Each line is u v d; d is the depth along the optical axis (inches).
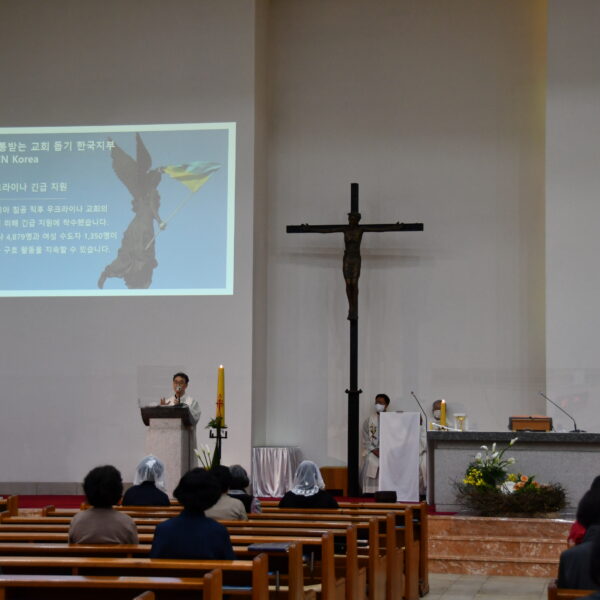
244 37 597.6
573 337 568.7
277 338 626.5
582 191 575.2
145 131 600.4
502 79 622.2
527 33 621.9
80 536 242.8
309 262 628.4
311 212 630.5
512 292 609.3
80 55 607.8
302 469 353.1
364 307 621.6
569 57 582.9
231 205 590.6
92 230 597.9
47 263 597.6
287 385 623.2
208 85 598.5
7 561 203.2
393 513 327.3
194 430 462.0
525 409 601.0
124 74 604.4
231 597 212.5
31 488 585.0
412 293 618.5
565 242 574.2
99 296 593.3
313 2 642.8
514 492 426.6
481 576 408.2
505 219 614.2
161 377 585.0
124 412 585.0
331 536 253.9
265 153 629.3
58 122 605.3
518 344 605.9
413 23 633.6
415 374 613.3
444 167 622.8
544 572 405.1
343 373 620.1
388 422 531.2
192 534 218.8
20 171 603.8
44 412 589.9
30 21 612.1
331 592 251.0
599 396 562.9
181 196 594.9
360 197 627.2
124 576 202.5
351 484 573.0
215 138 595.5
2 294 597.9
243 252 587.5
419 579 362.0
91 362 590.2
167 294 589.6
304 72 640.4
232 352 582.2
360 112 633.6
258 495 578.6
